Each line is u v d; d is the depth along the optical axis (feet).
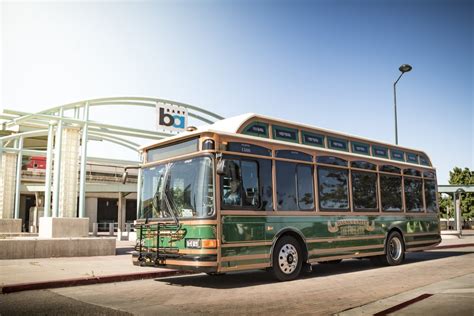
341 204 40.29
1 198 82.43
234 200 31.55
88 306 25.31
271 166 34.81
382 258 45.42
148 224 33.83
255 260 32.22
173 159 33.58
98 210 182.39
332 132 42.11
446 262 47.91
